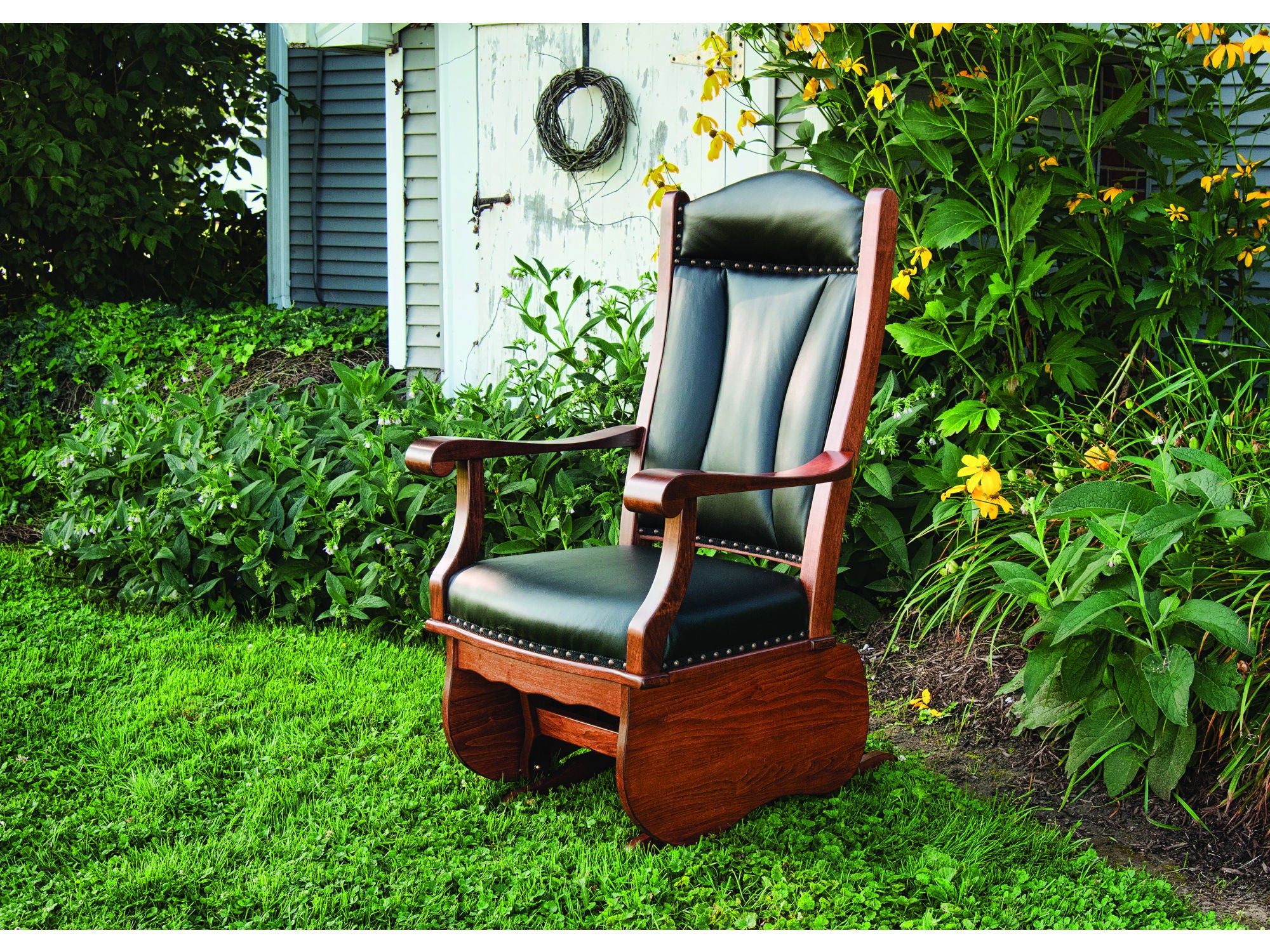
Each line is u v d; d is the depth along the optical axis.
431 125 5.14
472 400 3.65
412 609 3.18
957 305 3.11
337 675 2.83
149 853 1.95
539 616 1.94
